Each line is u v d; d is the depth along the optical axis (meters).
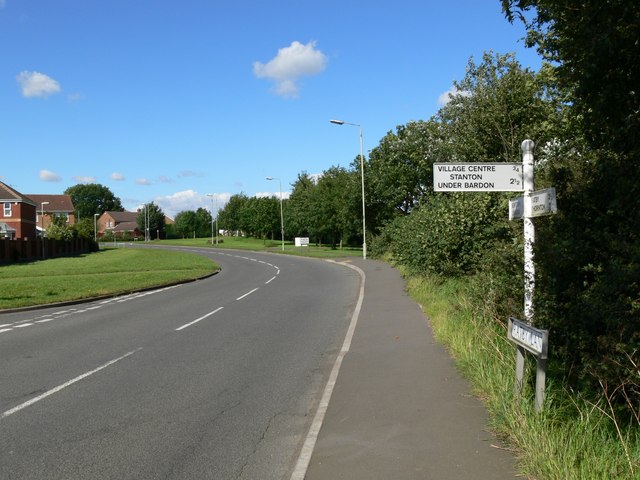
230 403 6.73
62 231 67.19
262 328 12.73
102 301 20.08
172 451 5.16
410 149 44.12
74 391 7.34
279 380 7.87
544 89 15.41
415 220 18.91
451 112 18.81
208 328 12.88
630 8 4.19
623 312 4.35
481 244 13.64
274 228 86.44
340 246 69.25
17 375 8.29
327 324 13.15
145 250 72.19
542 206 5.14
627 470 3.66
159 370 8.55
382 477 4.16
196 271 34.88
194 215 140.62
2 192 70.69
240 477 4.56
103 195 166.25
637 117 4.59
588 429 4.21
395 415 5.60
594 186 5.12
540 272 5.50
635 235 4.48
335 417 5.70
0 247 47.28
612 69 4.54
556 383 5.39
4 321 14.95
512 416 4.72
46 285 24.59
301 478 4.25
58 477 4.60
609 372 4.42
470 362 6.95
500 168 6.20
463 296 10.80
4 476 4.62
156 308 17.25
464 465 4.24
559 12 4.95
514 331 5.04
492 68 15.98
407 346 9.18
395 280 22.33
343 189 59.56
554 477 3.72
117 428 5.82
